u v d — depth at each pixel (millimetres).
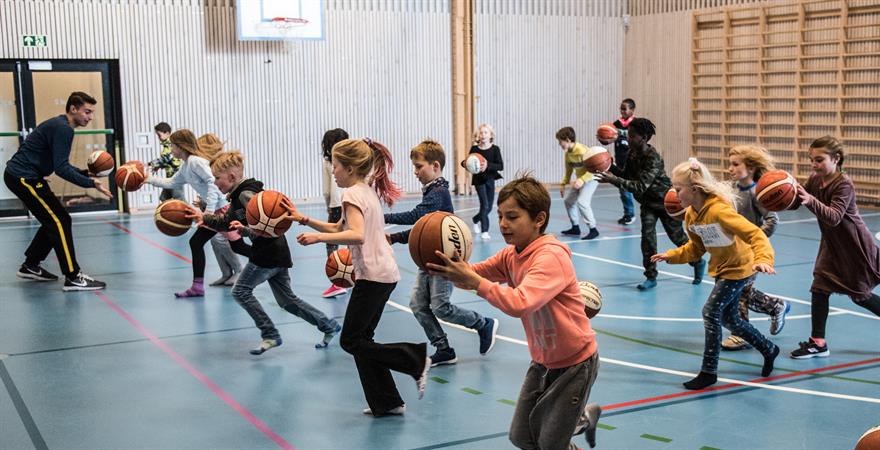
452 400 4945
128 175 7602
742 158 5809
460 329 6609
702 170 4941
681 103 16672
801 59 14258
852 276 5574
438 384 5250
